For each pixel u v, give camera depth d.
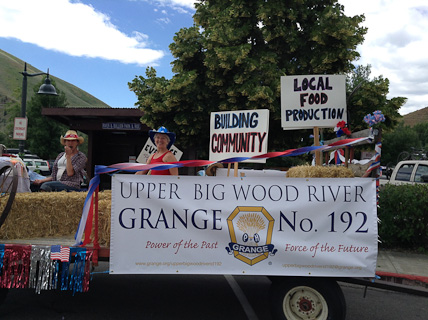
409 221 6.94
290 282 3.53
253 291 5.04
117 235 3.50
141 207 3.52
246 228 3.50
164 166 3.64
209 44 10.09
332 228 3.49
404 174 9.36
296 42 10.09
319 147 3.81
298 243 3.48
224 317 4.15
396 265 6.11
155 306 4.43
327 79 4.62
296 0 10.12
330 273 3.46
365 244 3.47
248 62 9.55
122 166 3.62
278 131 10.75
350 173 3.81
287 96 4.67
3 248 3.61
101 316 4.09
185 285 5.24
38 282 3.56
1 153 6.66
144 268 3.50
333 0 10.78
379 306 4.71
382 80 9.98
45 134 32.22
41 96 32.28
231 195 3.52
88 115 16.05
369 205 3.50
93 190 3.65
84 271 3.61
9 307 4.26
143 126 17.00
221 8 11.23
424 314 4.48
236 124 4.65
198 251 3.50
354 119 10.12
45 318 3.98
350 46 9.77
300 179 3.52
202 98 10.35
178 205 3.51
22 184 5.05
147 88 11.08
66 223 4.21
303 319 3.54
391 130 10.53
